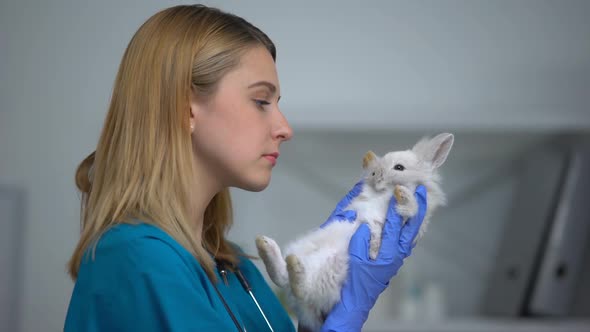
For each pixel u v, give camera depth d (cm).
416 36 275
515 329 244
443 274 284
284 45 274
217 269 110
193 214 100
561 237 246
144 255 84
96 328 83
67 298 267
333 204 283
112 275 83
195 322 83
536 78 271
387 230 108
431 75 273
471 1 275
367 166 121
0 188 268
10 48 275
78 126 274
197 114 95
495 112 265
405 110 267
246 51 97
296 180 283
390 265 106
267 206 281
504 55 272
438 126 253
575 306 257
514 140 271
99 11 277
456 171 286
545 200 255
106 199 91
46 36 276
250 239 277
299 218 281
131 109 92
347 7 277
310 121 257
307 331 108
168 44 93
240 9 275
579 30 271
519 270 259
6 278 265
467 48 274
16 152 272
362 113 263
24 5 277
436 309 265
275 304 119
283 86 272
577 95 268
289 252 106
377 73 273
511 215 278
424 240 285
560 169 253
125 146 92
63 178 272
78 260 92
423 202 111
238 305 106
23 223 269
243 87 95
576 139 264
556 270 245
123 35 278
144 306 82
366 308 105
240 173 96
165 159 92
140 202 90
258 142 96
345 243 108
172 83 92
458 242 284
